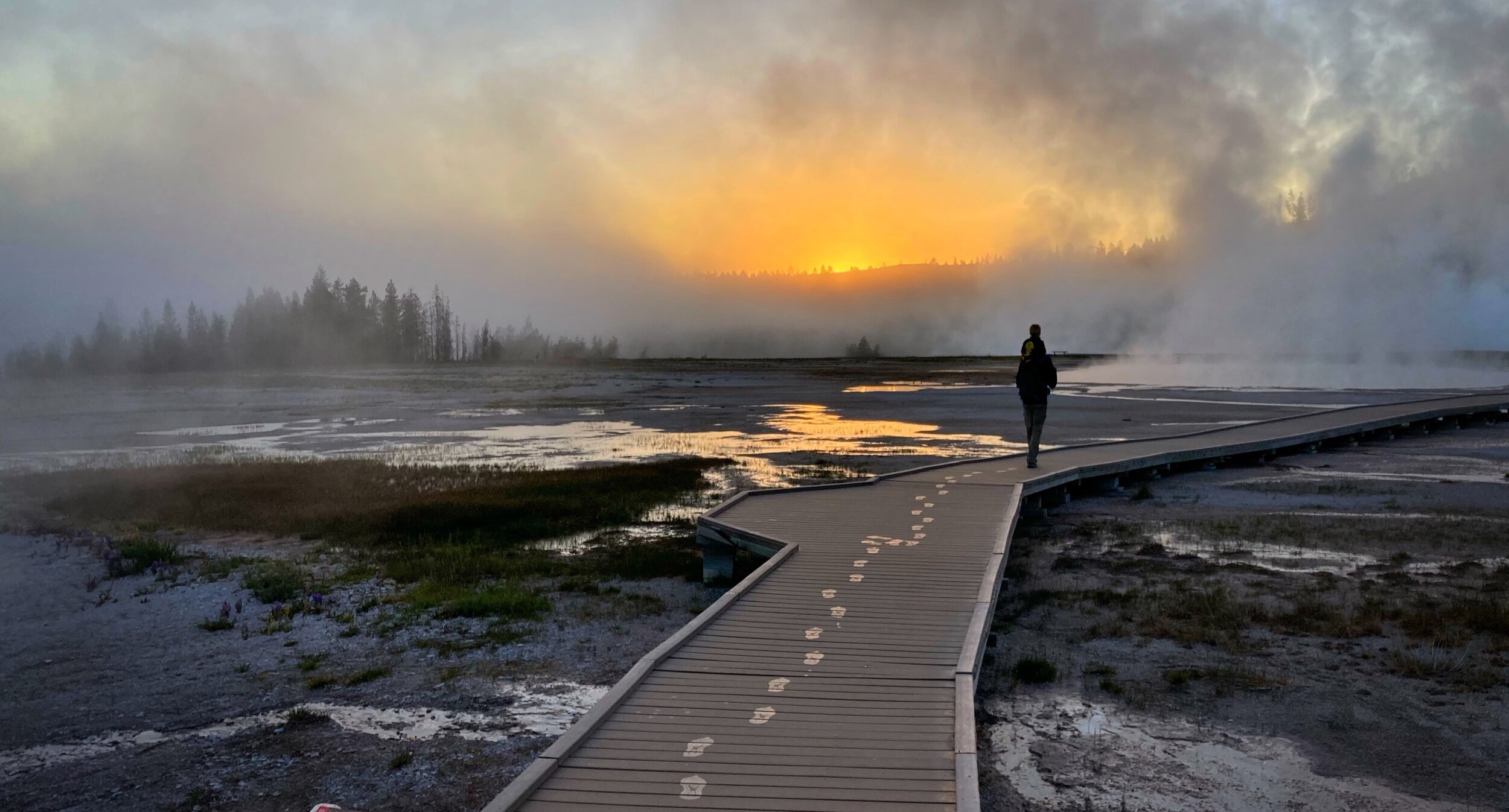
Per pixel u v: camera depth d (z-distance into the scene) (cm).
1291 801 617
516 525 1636
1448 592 1080
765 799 518
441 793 650
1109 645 934
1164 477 2164
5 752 735
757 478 2203
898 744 588
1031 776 661
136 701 839
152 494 2030
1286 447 2567
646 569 1323
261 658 954
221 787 666
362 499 1931
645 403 5362
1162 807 613
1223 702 782
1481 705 756
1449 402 3738
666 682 696
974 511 1393
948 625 832
